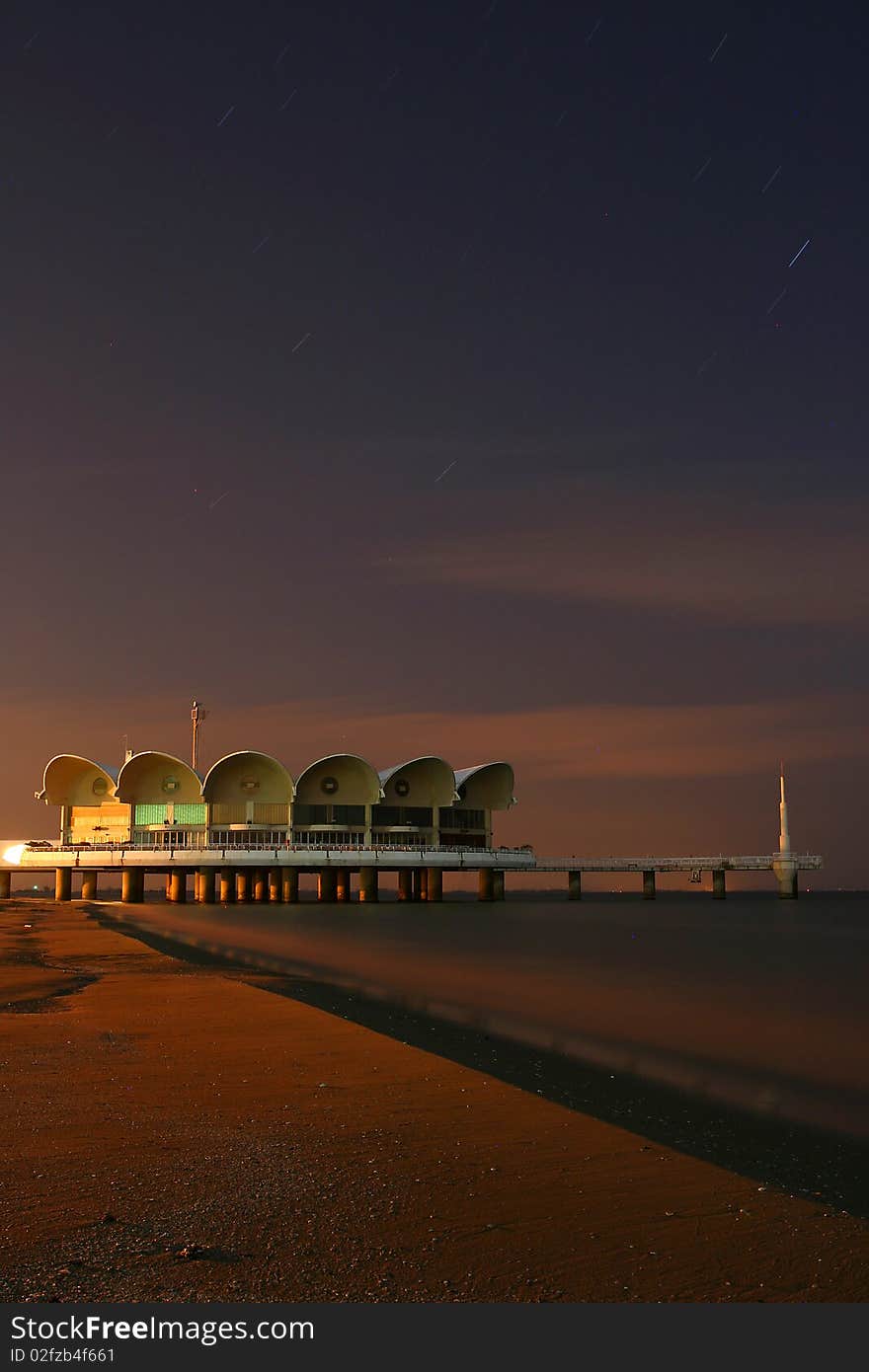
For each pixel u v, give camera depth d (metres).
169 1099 14.09
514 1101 14.30
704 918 88.81
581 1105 15.20
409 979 33.44
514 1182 10.81
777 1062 19.56
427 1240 9.27
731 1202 10.41
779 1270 8.87
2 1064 16.33
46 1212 9.70
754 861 119.62
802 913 100.25
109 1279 8.37
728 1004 28.84
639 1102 15.62
